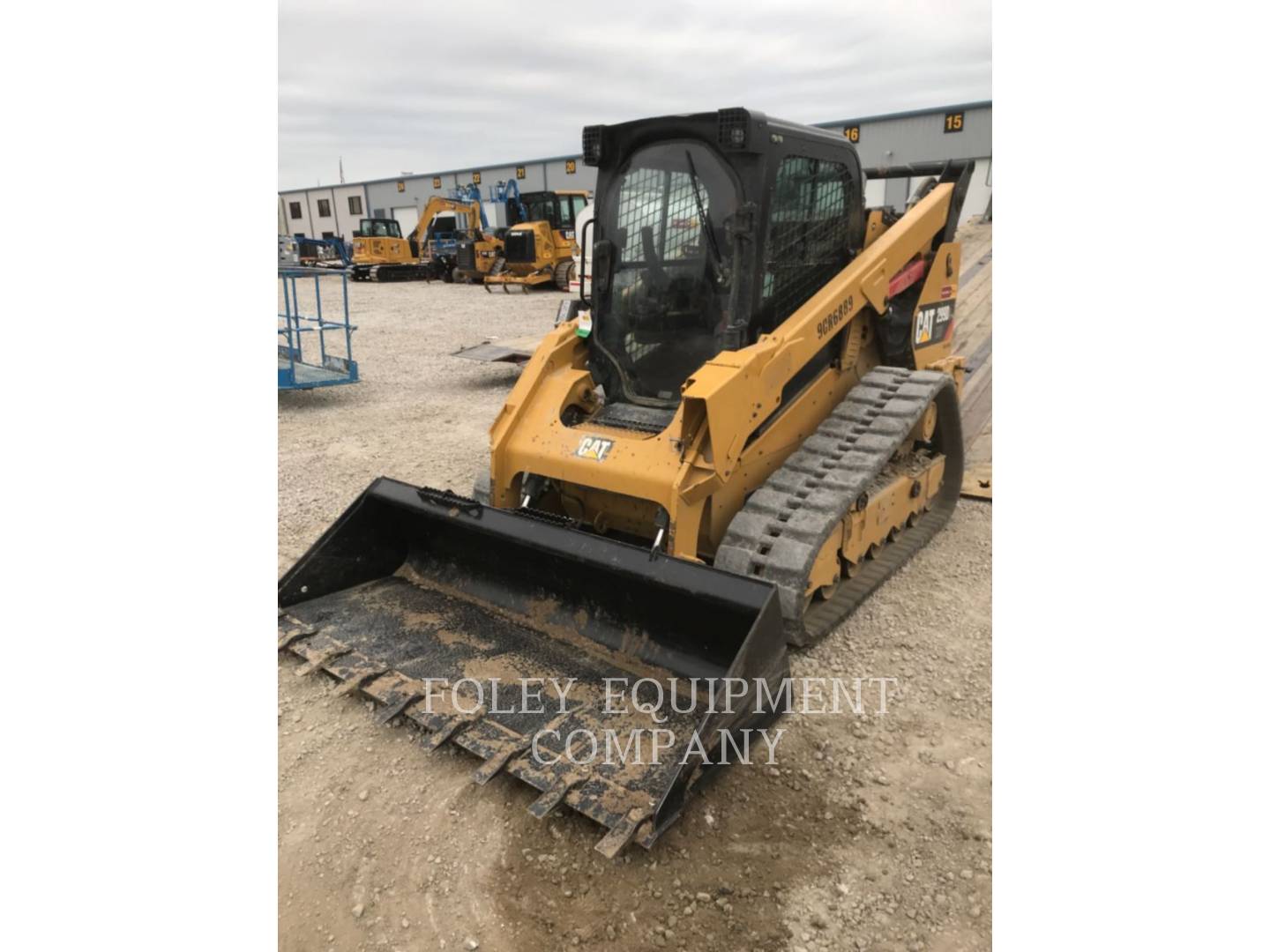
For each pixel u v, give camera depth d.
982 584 4.84
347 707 3.65
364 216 53.69
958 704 3.70
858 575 4.76
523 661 3.75
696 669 3.57
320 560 4.23
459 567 4.39
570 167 41.34
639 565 3.47
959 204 5.49
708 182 4.14
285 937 2.56
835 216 4.72
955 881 2.75
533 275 22.25
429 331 15.24
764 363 3.95
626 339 4.57
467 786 3.19
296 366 10.17
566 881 2.77
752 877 2.77
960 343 8.81
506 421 4.45
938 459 5.66
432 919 2.63
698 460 3.80
